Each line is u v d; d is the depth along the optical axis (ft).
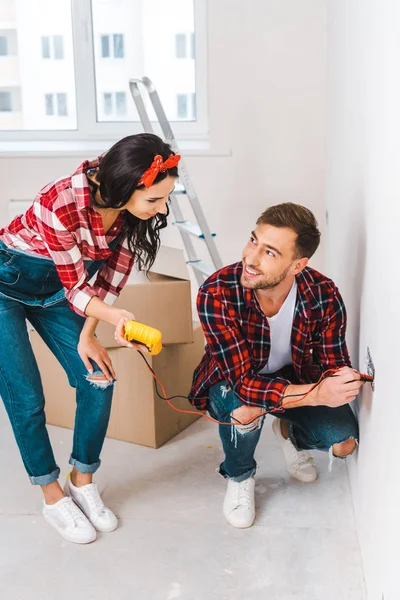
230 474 7.03
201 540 6.70
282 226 5.72
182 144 11.96
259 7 10.98
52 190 5.88
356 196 6.70
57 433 8.78
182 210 12.01
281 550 6.50
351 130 7.18
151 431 8.27
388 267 4.83
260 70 11.24
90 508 6.93
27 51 12.09
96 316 6.11
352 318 7.13
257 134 11.53
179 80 12.16
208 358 6.90
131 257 6.60
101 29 11.94
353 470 7.12
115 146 5.49
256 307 6.26
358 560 6.32
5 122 12.44
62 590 6.10
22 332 6.40
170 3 11.78
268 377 6.75
